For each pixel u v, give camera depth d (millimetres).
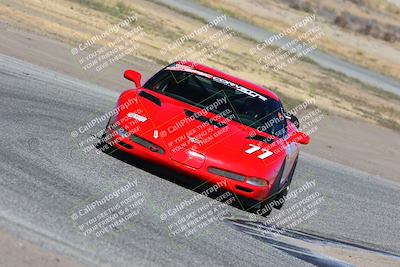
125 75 31672
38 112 33719
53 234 17578
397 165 60719
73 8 101062
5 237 16469
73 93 44469
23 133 28000
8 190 19797
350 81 130250
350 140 66062
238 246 21547
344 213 33375
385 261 26625
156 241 19500
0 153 23766
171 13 133750
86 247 17469
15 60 52062
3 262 15125
